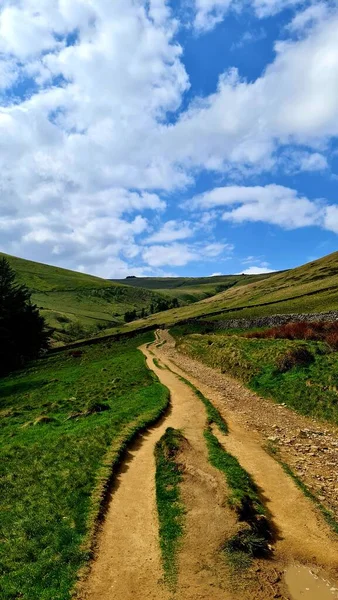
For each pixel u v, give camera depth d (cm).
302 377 3125
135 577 1127
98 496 1580
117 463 1919
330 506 1474
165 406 2984
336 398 2605
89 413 2902
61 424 2723
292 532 1308
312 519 1381
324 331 4600
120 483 1733
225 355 4684
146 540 1305
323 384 2855
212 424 2495
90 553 1238
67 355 8306
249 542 1215
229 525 1298
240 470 1712
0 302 8906
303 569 1134
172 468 1797
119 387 3878
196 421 2577
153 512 1476
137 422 2519
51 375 5728
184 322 10788
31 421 2880
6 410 3591
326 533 1301
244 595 1030
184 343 7319
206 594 1042
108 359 6606
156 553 1232
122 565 1184
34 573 1150
